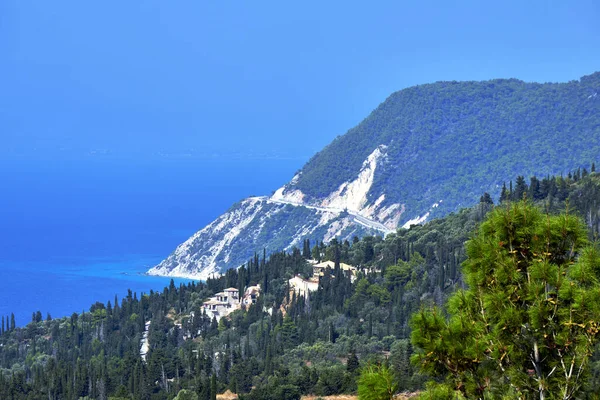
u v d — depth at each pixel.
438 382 47.88
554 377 45.53
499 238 49.22
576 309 45.16
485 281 48.81
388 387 44.91
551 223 48.19
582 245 47.88
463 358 46.12
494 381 46.16
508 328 46.44
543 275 46.44
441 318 47.41
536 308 45.66
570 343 45.28
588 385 45.28
